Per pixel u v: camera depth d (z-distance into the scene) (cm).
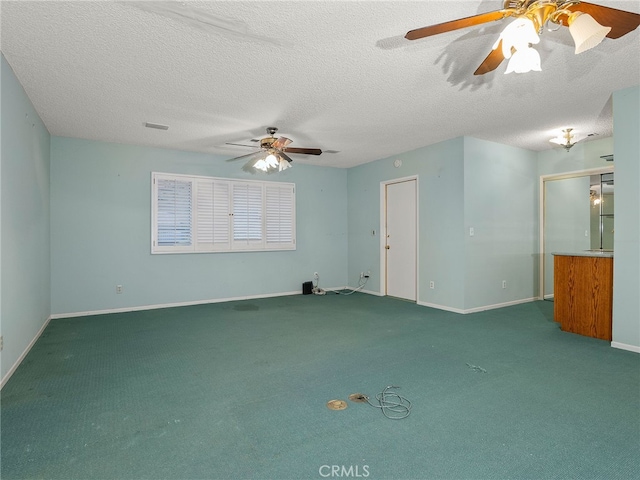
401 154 591
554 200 591
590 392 249
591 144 525
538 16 180
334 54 266
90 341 371
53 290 474
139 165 528
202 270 578
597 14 177
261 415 220
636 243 331
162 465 172
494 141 519
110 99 350
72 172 484
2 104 262
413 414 220
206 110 382
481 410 224
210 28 231
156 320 462
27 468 169
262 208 629
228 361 312
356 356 324
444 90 333
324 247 699
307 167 680
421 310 516
